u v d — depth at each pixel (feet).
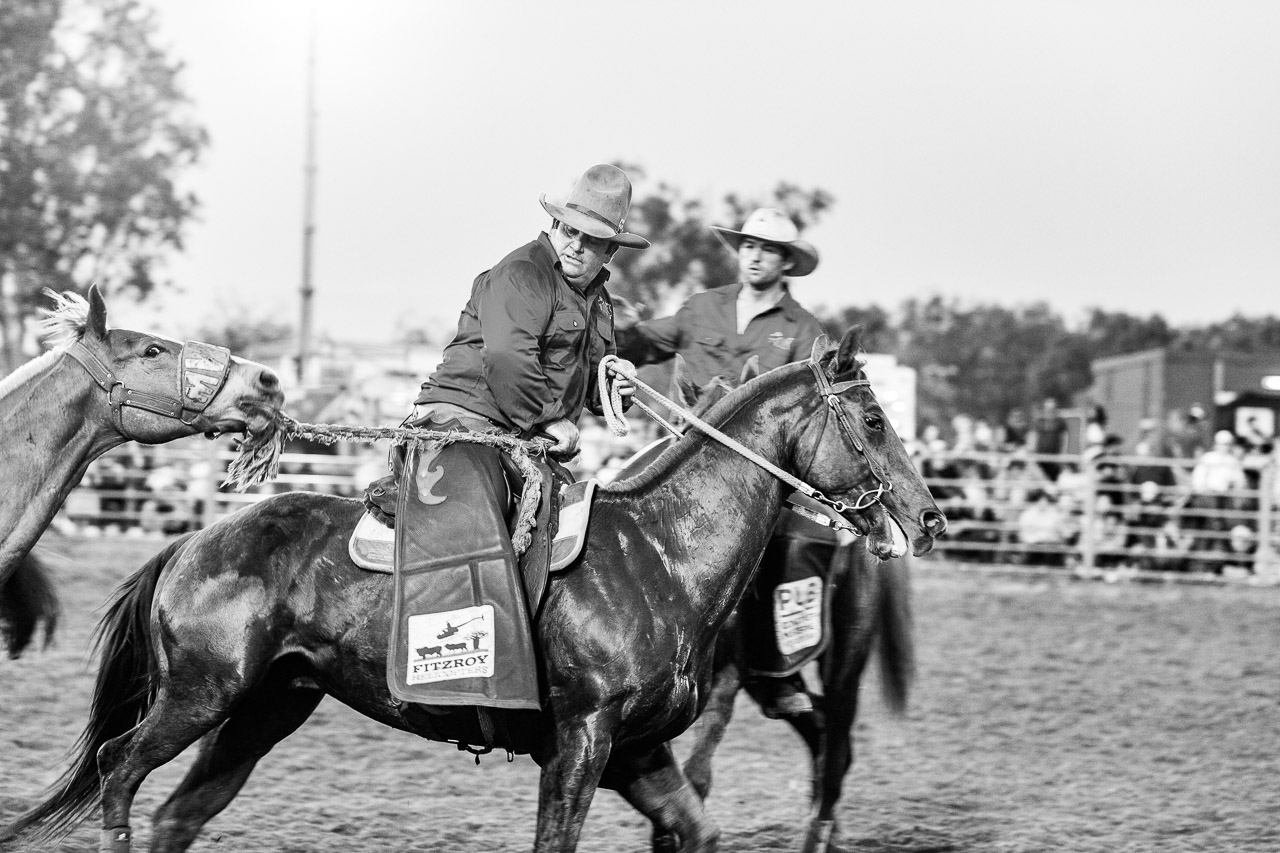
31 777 31.60
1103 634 57.82
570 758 21.22
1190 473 79.15
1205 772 36.40
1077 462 78.69
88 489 80.89
